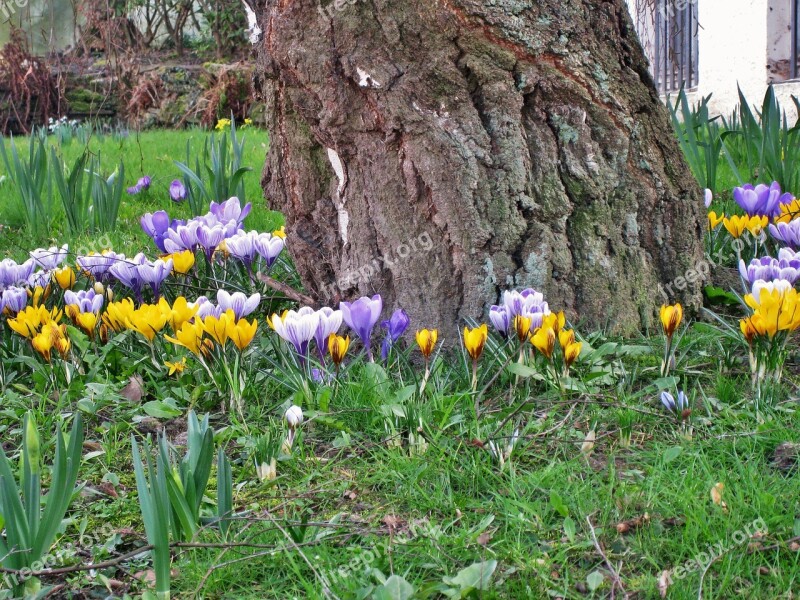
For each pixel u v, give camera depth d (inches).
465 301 126.3
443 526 84.1
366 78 123.0
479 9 121.3
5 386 130.3
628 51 134.0
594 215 129.4
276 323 110.7
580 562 78.0
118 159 370.0
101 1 362.9
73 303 137.9
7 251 223.6
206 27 756.0
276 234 183.9
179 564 80.3
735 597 70.2
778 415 102.2
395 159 125.8
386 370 120.5
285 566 78.9
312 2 124.2
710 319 139.9
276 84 135.2
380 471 94.9
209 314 118.4
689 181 139.3
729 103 429.4
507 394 115.6
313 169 135.9
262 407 117.4
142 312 121.1
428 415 103.3
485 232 124.5
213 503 91.3
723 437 97.4
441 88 122.7
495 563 71.5
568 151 127.6
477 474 91.5
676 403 99.0
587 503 85.1
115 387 125.0
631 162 132.0
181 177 322.3
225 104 671.1
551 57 125.4
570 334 110.1
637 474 91.2
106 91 328.5
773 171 210.4
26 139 500.7
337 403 112.1
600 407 109.6
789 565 74.0
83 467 104.3
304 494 91.5
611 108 129.6
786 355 116.3
